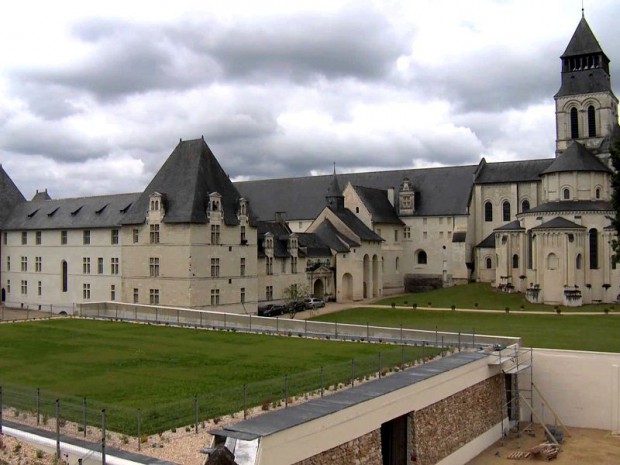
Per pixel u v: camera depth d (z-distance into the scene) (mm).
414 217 130375
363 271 117062
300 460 30125
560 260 96938
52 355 51531
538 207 104812
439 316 88312
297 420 30547
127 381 42031
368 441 35219
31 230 107250
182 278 83875
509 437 52594
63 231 102250
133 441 29812
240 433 28406
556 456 48219
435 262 128250
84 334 63094
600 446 50531
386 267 126562
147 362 48594
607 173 102875
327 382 38906
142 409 34562
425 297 110812
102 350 53875
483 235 126062
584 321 79875
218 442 28703
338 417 32781
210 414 33469
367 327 61594
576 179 102000
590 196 101750
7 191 116438
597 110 116688
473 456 47406
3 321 73125
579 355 55656
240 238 90375
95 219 98062
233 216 89812
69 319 74750
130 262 89562
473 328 72312
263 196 144875
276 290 98562
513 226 110688
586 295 97625
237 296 89688
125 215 91062
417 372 43250
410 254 131250
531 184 121000
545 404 55750
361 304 106062
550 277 97750
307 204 138000
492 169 127938
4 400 34344
